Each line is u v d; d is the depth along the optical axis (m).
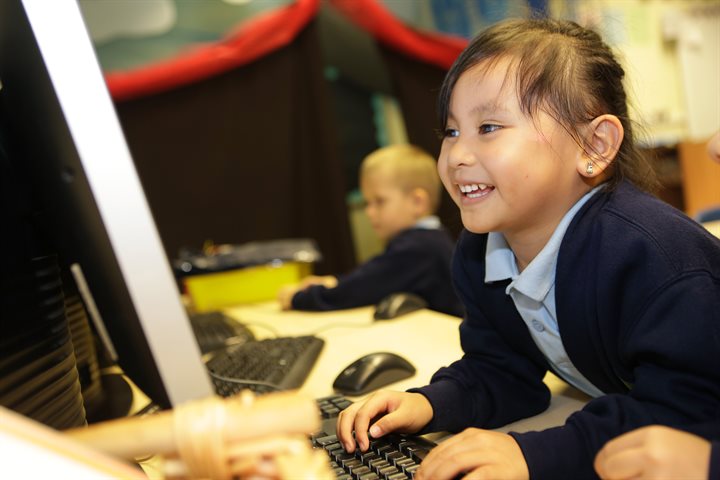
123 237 0.41
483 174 0.62
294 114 2.79
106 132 0.41
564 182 0.64
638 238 0.58
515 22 0.70
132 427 0.34
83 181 0.42
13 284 0.49
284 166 2.79
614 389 0.70
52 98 0.42
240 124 2.74
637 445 0.43
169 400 0.43
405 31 2.87
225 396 0.78
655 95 3.90
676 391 0.53
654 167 0.81
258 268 1.82
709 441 0.45
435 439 0.65
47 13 0.41
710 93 3.97
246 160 2.76
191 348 0.43
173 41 2.83
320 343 1.06
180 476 0.34
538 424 0.69
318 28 2.78
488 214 0.63
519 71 0.62
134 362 0.50
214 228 2.73
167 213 2.68
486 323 0.78
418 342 1.05
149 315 0.42
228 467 0.33
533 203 0.62
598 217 0.62
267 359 0.96
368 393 0.79
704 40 3.95
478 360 0.75
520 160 0.61
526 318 0.70
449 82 0.67
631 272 0.58
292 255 1.88
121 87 2.54
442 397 0.65
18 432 0.30
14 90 0.51
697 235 0.58
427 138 2.94
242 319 1.54
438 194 1.99
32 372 0.50
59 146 0.44
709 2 4.03
